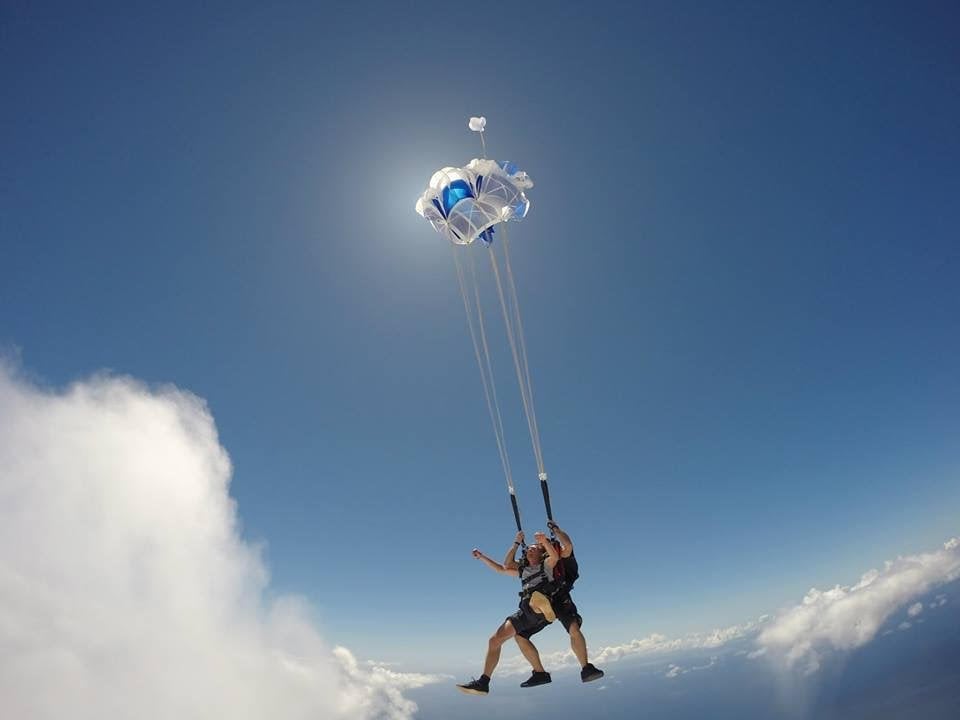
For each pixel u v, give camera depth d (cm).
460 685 918
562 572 932
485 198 1173
